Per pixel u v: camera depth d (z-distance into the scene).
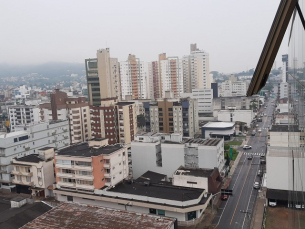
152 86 192.38
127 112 88.31
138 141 72.69
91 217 39.53
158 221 38.09
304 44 10.43
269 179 54.12
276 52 10.34
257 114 160.25
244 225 48.78
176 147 69.00
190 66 186.25
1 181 69.69
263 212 52.47
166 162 70.25
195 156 67.94
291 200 19.61
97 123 89.12
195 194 52.66
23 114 149.12
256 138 112.12
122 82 167.00
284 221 48.88
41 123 81.31
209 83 193.25
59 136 86.75
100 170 57.88
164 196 52.25
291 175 20.03
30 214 42.00
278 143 70.88
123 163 62.44
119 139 89.25
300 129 13.48
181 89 180.50
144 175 67.94
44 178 64.56
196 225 49.59
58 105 101.50
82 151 61.69
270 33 10.27
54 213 40.81
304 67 10.84
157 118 108.12
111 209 41.81
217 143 68.19
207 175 58.34
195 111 111.81
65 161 59.38
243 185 66.31
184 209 48.62
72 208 42.28
